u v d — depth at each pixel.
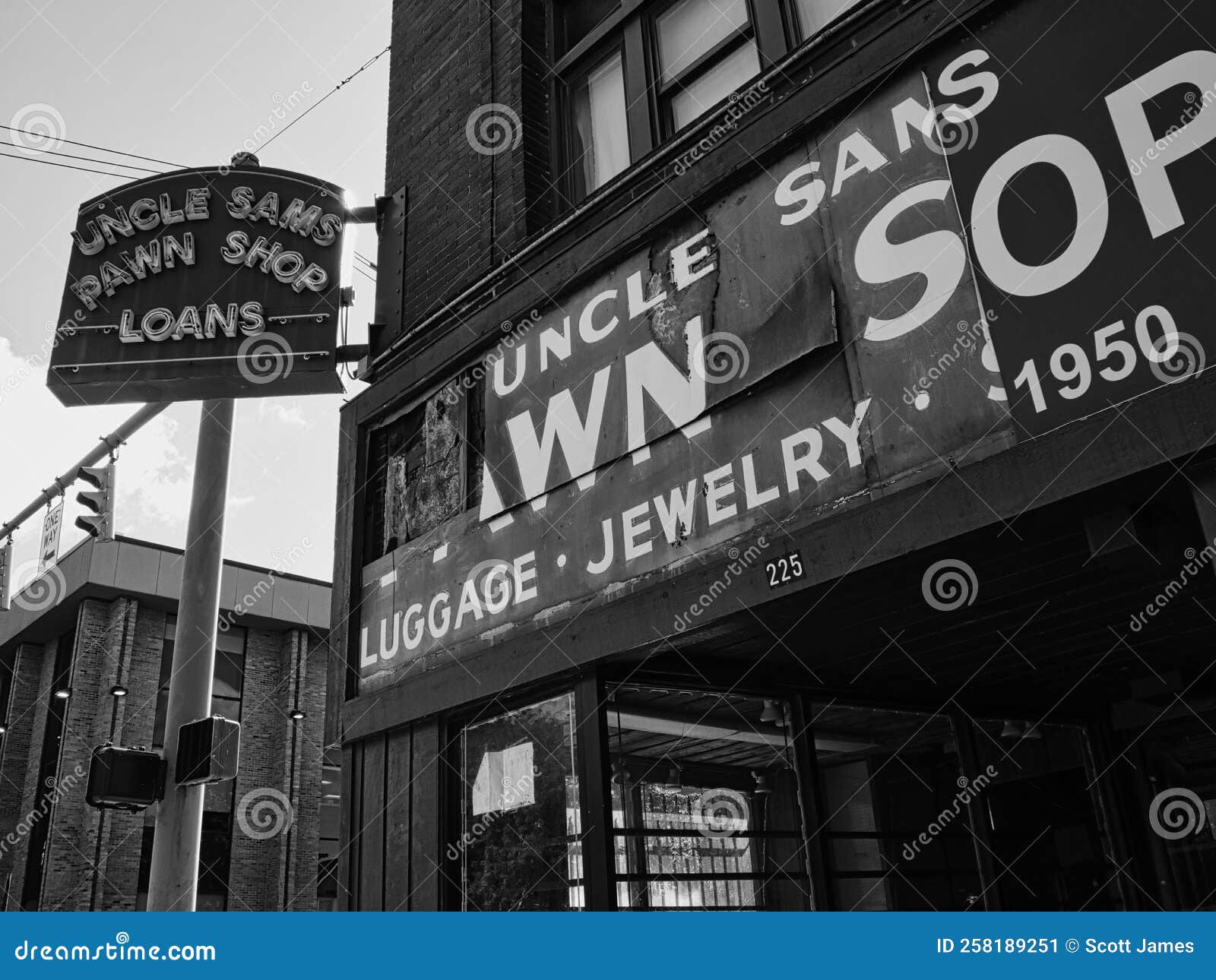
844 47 5.00
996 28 4.29
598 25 7.00
